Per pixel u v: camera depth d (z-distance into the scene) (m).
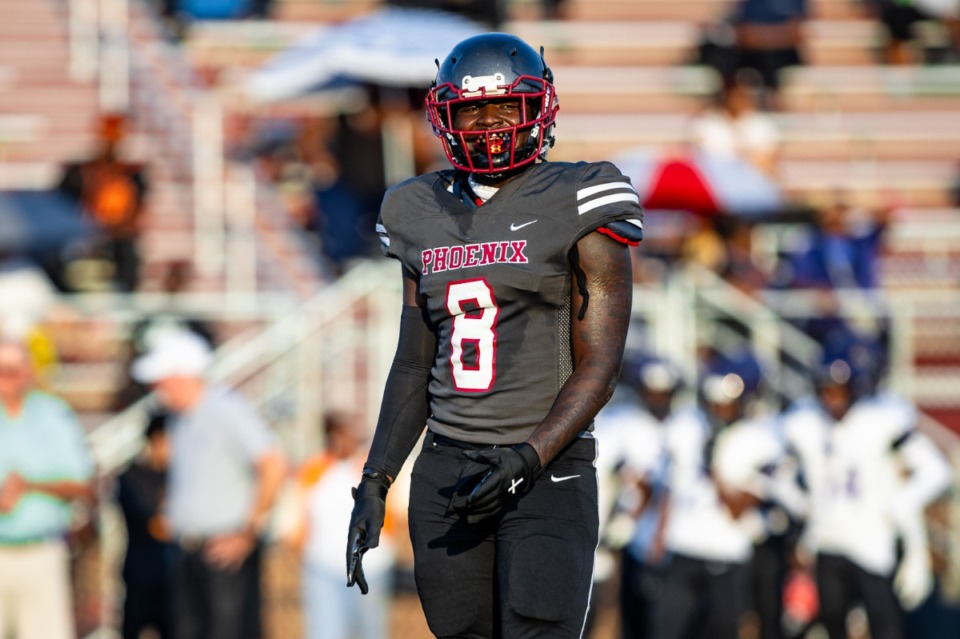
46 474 27.20
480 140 13.41
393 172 42.69
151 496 30.38
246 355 35.38
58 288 39.78
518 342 13.27
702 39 54.19
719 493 30.56
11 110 48.34
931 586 35.91
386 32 42.81
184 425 29.75
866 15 60.62
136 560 30.45
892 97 56.84
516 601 12.85
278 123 51.28
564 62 57.47
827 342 33.72
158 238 44.50
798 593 32.16
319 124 47.97
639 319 37.66
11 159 46.78
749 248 42.12
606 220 13.08
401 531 32.97
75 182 40.81
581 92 55.75
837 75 57.09
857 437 30.73
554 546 12.93
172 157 47.16
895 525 30.69
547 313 13.30
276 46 55.16
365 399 35.75
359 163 42.44
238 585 29.64
